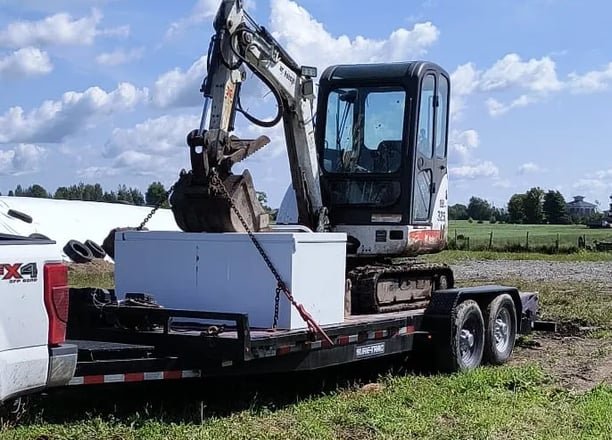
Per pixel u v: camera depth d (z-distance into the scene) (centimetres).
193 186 759
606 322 1420
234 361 673
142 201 3375
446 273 1105
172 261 779
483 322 1007
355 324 789
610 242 4544
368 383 869
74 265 2117
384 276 948
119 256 808
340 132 996
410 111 959
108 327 711
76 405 719
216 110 780
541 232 6956
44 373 563
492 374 902
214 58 787
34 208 2466
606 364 1033
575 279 2452
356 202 984
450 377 909
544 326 1212
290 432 664
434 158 1019
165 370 657
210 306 756
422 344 927
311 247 741
